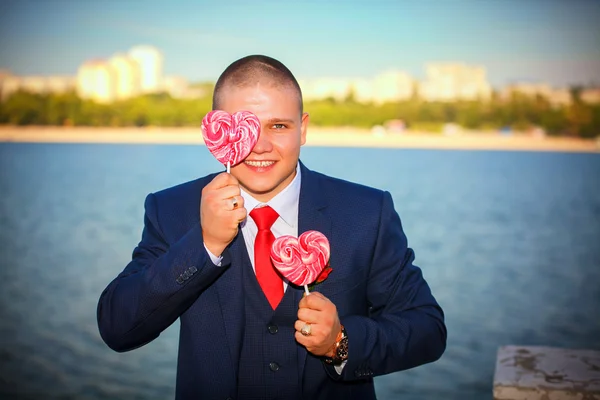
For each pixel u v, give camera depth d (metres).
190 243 2.14
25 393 7.86
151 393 7.91
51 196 29.98
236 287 2.30
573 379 2.66
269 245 2.35
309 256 2.16
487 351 9.70
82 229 21.47
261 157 2.21
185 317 2.31
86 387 8.13
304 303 2.10
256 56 2.28
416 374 8.68
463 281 14.42
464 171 42.84
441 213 25.11
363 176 35.56
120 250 17.97
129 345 2.27
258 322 2.30
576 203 30.36
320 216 2.39
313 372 2.29
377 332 2.26
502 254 17.61
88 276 14.74
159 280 2.13
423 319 2.40
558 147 70.88
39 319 11.27
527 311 12.02
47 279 14.44
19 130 72.38
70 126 72.62
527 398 2.60
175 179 35.50
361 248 2.38
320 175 2.54
